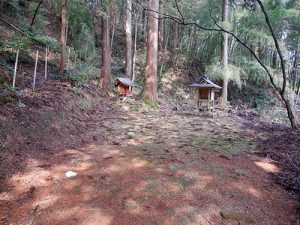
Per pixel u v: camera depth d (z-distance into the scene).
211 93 10.66
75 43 14.41
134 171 4.11
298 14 12.62
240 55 15.96
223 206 3.17
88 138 5.90
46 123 5.42
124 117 8.97
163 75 18.14
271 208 3.20
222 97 14.23
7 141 4.26
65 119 6.24
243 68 15.48
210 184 3.74
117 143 5.64
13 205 2.98
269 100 17.45
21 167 3.86
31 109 5.50
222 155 5.13
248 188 3.69
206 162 4.66
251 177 4.07
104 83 11.85
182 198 3.31
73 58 13.70
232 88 18.16
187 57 19.38
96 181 3.68
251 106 16.98
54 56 12.12
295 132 6.99
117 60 19.36
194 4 15.98
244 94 18.14
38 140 4.80
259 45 15.66
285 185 3.81
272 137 6.83
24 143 4.50
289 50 15.82
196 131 7.43
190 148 5.55
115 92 12.50
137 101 11.73
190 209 3.06
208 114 10.48
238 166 4.55
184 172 4.13
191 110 12.09
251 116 12.11
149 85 12.16
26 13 12.73
